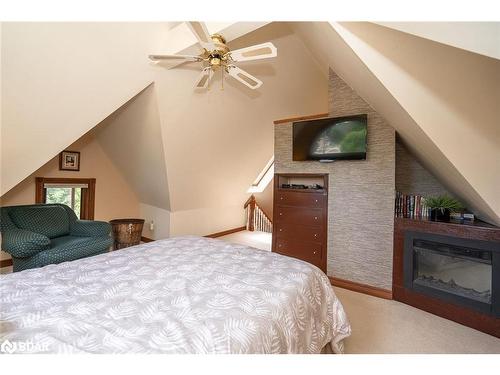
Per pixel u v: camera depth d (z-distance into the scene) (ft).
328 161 11.02
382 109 8.32
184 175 14.67
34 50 7.09
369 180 10.14
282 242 12.62
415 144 8.29
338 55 7.13
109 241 11.17
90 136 15.15
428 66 5.80
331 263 11.12
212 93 11.75
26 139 8.57
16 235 9.03
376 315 8.39
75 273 5.38
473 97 6.00
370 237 10.14
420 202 9.41
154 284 4.91
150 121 11.59
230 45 10.07
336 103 10.92
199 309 4.02
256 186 22.77
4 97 7.43
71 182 14.34
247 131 15.28
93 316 3.79
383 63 5.63
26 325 3.52
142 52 8.91
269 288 4.82
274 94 14.25
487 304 7.31
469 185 6.59
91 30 7.60
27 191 12.69
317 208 11.52
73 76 8.12
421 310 8.74
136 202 18.04
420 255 9.03
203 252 7.01
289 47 11.70
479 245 7.41
